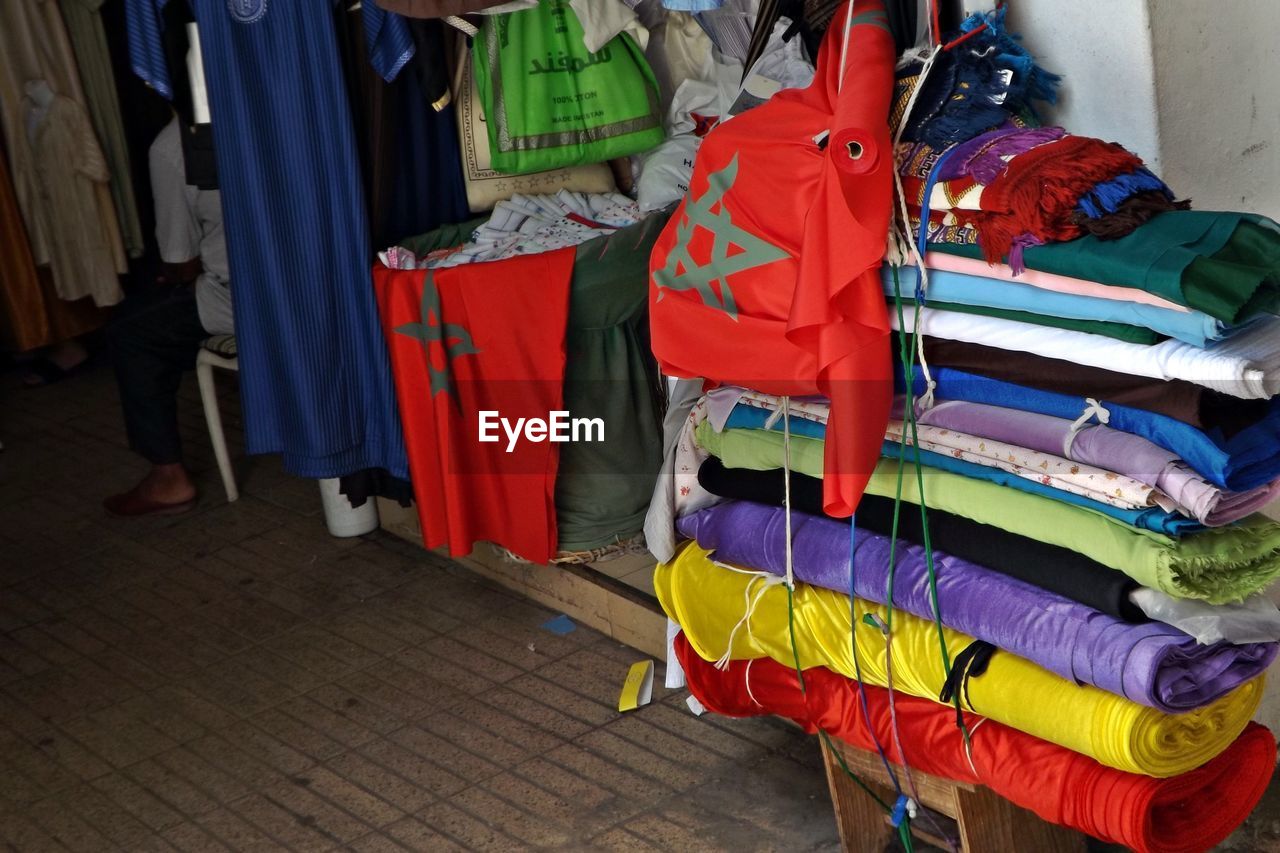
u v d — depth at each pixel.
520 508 3.76
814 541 2.55
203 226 4.68
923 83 2.33
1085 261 2.02
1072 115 2.52
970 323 2.26
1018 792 2.27
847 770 2.71
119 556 4.71
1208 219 1.99
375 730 3.55
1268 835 2.74
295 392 3.97
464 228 4.11
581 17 3.83
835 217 2.24
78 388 6.38
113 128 6.14
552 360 3.64
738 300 2.51
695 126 4.04
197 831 3.22
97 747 3.61
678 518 2.93
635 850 2.98
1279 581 2.62
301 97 3.79
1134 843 2.13
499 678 3.73
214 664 3.96
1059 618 2.15
